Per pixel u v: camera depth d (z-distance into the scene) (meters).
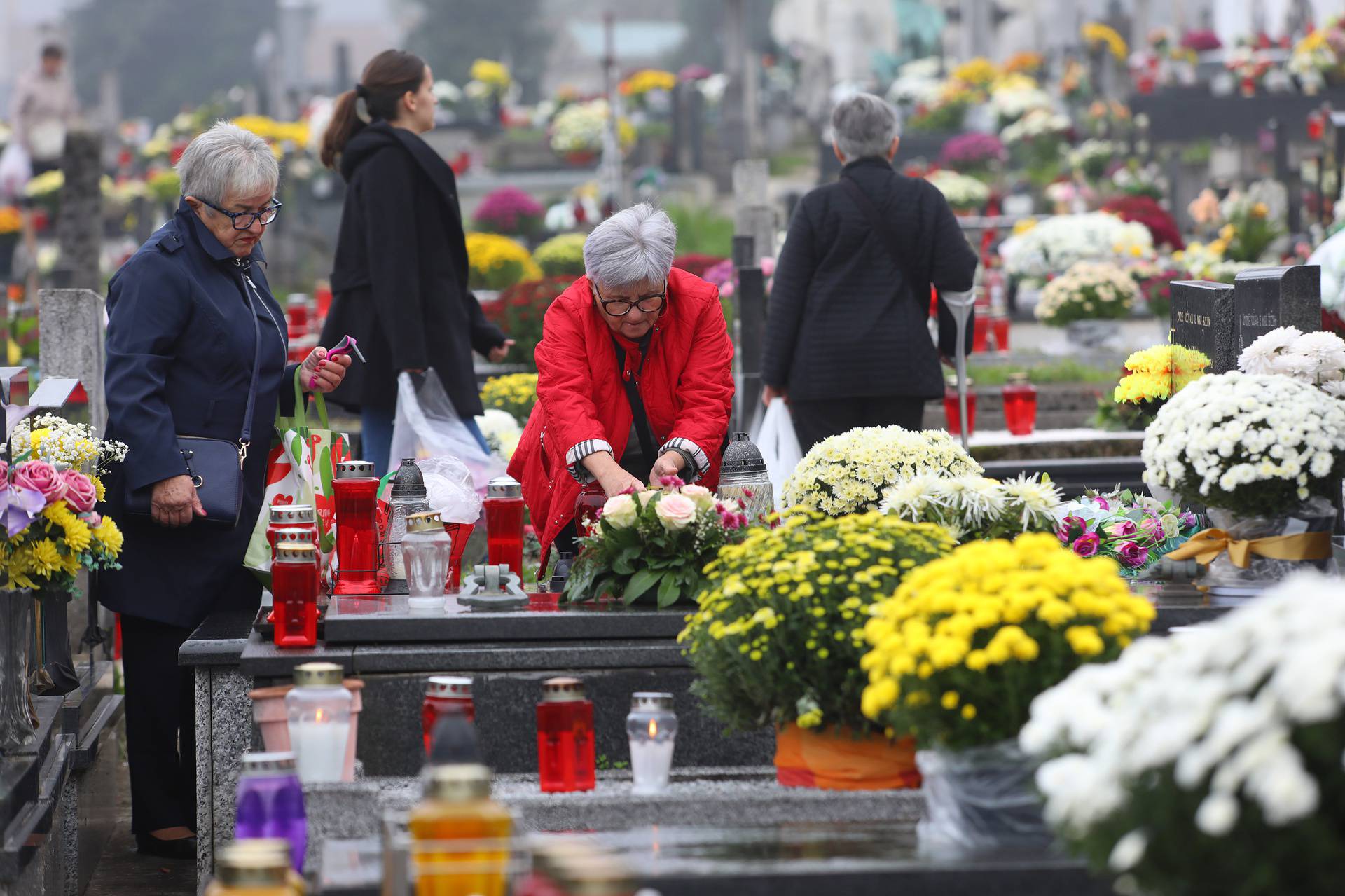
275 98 78.44
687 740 7.86
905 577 6.86
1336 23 35.34
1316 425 8.12
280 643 7.89
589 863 4.96
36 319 22.91
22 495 8.04
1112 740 4.75
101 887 9.23
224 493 9.27
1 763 7.84
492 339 13.19
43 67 44.72
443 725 5.60
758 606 6.91
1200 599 8.29
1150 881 4.69
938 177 35.53
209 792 8.24
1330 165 27.42
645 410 9.09
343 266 12.39
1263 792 4.27
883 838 6.21
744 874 5.68
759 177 23.59
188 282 9.38
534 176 51.91
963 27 70.06
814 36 75.69
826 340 12.53
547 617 7.88
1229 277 22.20
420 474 9.13
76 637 11.16
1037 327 26.31
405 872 5.34
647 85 59.94
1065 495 15.52
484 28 135.88
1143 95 40.53
